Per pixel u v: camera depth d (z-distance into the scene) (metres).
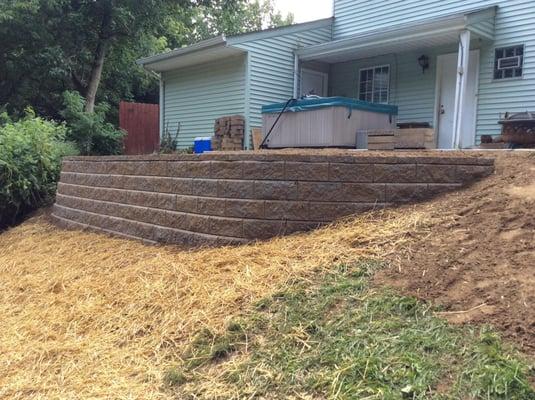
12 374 3.07
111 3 15.73
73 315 3.79
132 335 3.33
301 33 11.98
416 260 3.20
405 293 2.85
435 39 9.45
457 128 8.57
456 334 2.41
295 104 8.55
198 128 12.52
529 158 4.53
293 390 2.37
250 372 2.59
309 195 4.24
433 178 4.25
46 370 3.07
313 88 12.28
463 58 8.59
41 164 8.73
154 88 22.62
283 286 3.28
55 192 8.84
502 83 9.23
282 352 2.67
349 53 11.00
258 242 4.25
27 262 5.47
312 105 8.27
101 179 6.31
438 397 2.05
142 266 4.35
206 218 4.64
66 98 14.55
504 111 9.22
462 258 3.06
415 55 10.66
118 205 5.91
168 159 5.11
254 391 2.44
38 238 6.61
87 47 16.98
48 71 16.12
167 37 21.30
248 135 11.07
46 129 9.17
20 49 16.19
